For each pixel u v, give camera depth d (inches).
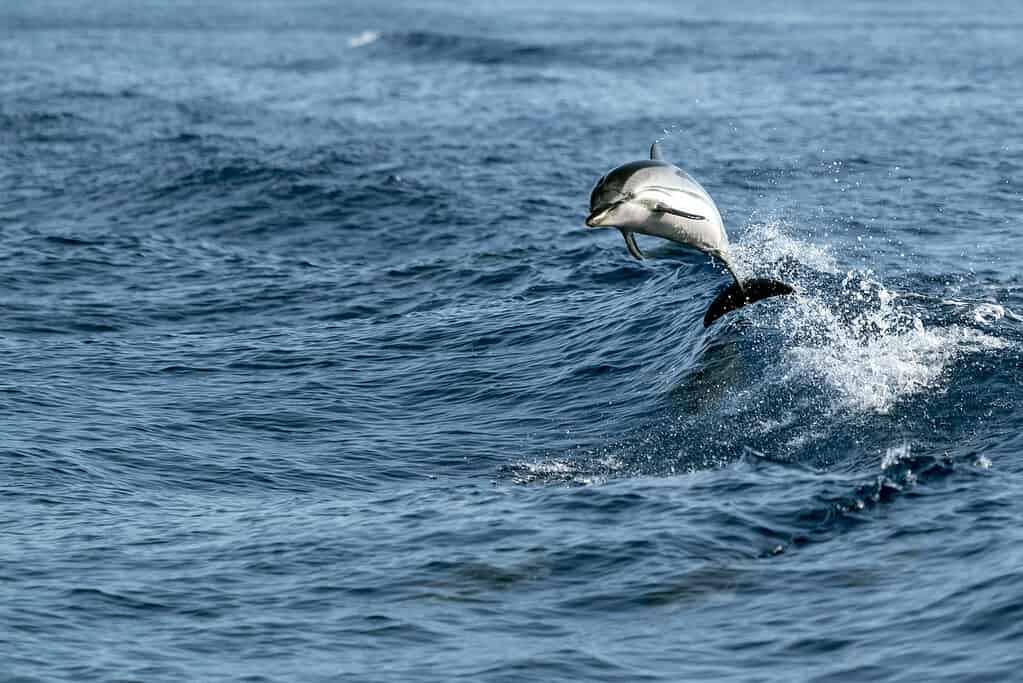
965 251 3309.5
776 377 2314.2
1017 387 2192.4
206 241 3922.2
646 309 2810.0
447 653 1379.2
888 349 2356.1
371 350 2795.3
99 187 4608.8
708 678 1304.1
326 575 1589.6
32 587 1560.0
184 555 1669.5
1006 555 1512.1
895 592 1459.2
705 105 6520.7
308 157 4960.6
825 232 3597.4
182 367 2684.5
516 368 2625.5
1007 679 1234.0
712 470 2005.4
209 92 7475.4
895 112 6053.2
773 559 1585.9
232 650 1397.6
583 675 1321.4
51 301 3211.1
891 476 1809.8
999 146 5024.6
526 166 4960.6
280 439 2289.6
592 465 2126.0
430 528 1729.8
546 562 1593.3
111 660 1371.8
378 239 3917.3
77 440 2212.1
